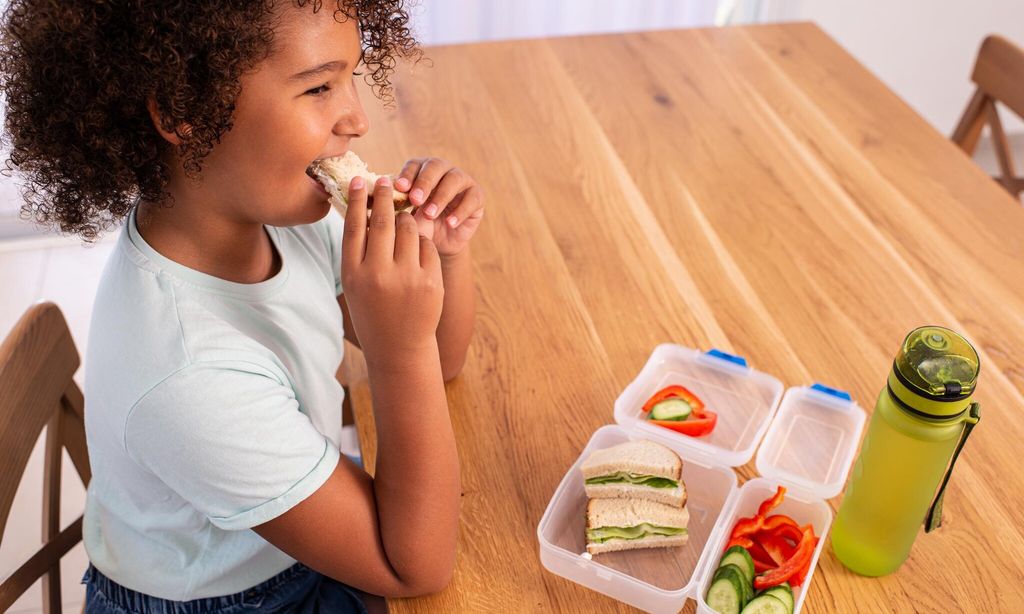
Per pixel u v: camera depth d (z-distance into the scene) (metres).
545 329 1.19
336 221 1.10
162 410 0.79
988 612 0.88
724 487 0.99
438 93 1.67
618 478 0.93
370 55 0.90
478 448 1.04
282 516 0.82
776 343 1.17
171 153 0.79
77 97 0.73
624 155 1.53
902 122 1.65
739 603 0.84
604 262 1.30
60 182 0.82
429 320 0.84
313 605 1.02
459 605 0.88
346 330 1.17
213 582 0.97
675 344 1.16
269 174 0.79
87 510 1.04
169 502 0.92
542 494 0.99
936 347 0.80
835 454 1.00
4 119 0.81
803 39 1.92
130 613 0.99
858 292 1.26
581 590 0.89
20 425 0.96
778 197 1.44
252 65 0.72
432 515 0.86
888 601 0.88
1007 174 1.77
